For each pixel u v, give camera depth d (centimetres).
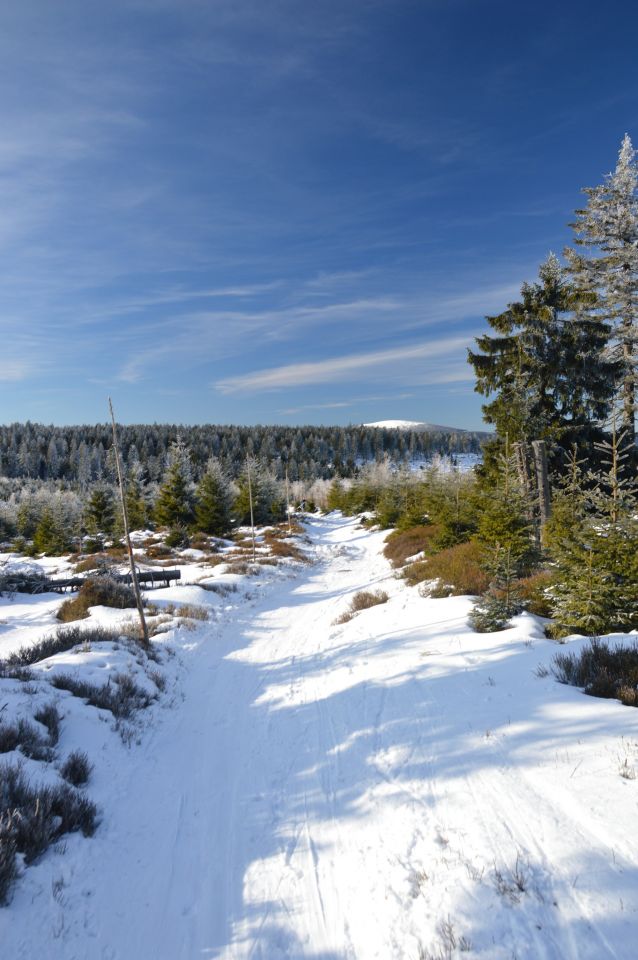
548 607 998
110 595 1747
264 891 410
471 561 1553
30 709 672
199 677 1042
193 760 666
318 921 371
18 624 1659
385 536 4066
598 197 2323
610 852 357
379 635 1137
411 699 719
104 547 3941
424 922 339
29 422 15788
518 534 1188
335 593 2072
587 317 2225
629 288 2270
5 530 5400
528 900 332
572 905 321
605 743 494
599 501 880
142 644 1118
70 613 1653
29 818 443
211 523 4150
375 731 652
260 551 3391
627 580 806
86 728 680
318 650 1162
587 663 662
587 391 2167
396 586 1780
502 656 794
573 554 844
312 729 714
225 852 466
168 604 1641
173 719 809
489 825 417
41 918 367
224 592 1944
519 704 621
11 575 2414
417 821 450
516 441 1936
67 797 502
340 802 518
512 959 295
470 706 650
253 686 966
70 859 436
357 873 410
